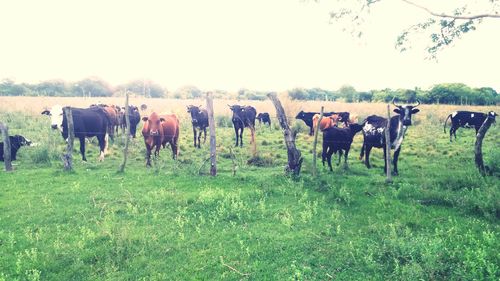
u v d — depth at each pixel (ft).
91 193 31.60
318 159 48.34
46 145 48.37
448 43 41.81
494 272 17.95
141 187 33.58
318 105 119.55
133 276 19.39
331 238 23.21
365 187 32.53
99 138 47.55
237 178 36.29
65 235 23.56
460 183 33.06
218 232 24.26
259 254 21.43
